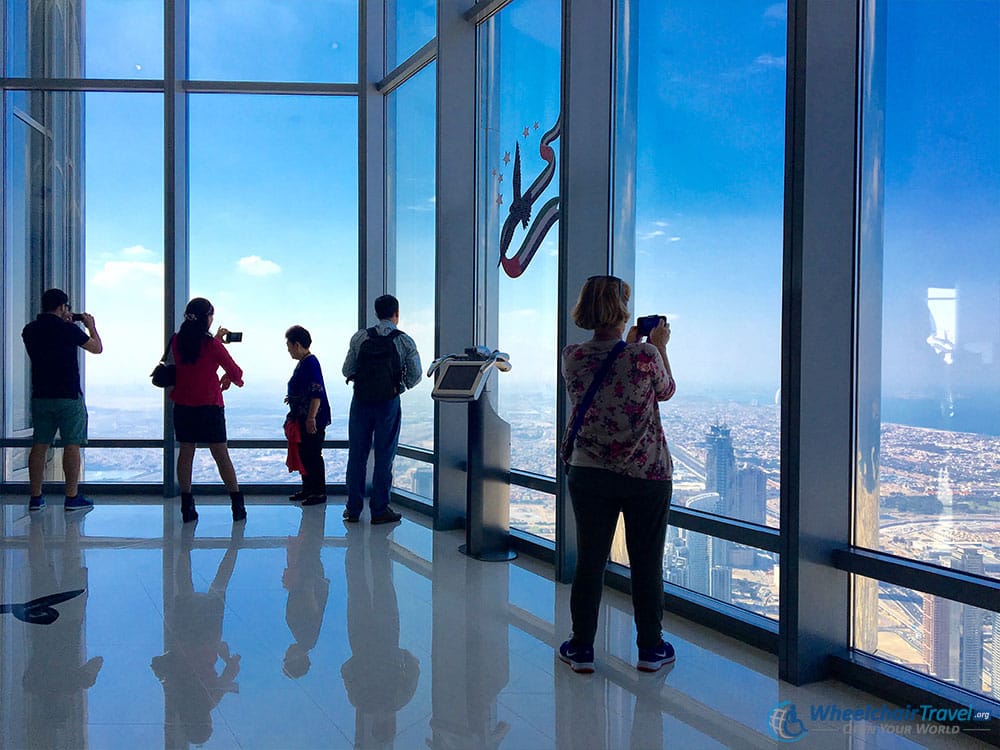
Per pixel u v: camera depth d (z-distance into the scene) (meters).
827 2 3.02
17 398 7.49
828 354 3.06
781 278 3.37
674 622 3.77
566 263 4.38
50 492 7.32
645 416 3.04
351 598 4.15
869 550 3.05
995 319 2.60
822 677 3.09
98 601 4.06
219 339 6.10
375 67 7.36
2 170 7.41
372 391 6.02
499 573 4.66
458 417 5.87
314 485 6.90
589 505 3.11
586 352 3.13
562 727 2.70
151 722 2.72
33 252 7.48
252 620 3.79
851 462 3.12
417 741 2.60
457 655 3.36
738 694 2.96
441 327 5.89
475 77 5.93
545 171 5.09
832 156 3.04
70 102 7.44
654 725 2.71
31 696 2.92
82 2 7.34
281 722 2.72
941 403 2.78
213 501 7.00
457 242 5.93
